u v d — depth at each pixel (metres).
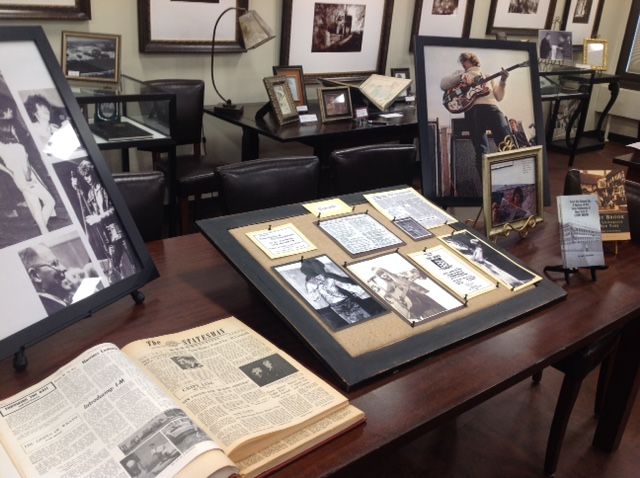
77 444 0.86
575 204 1.65
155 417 0.88
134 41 3.54
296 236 1.47
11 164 1.08
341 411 1.02
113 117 2.66
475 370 1.19
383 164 2.38
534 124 2.13
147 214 1.74
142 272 1.30
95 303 1.17
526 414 2.30
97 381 0.96
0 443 0.87
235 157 4.31
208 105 3.96
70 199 1.18
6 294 1.02
